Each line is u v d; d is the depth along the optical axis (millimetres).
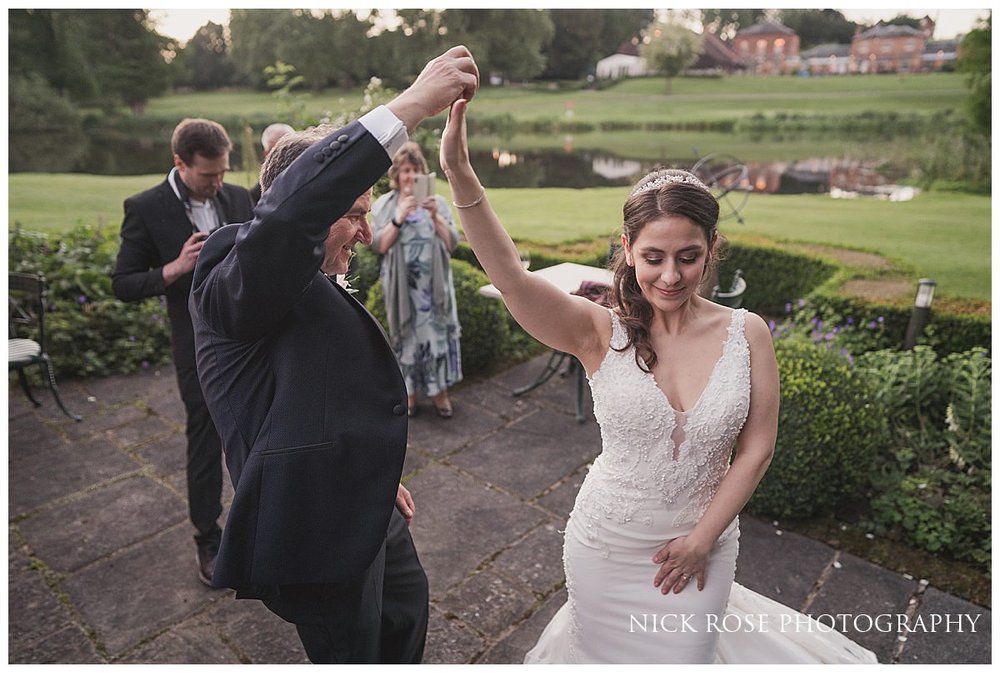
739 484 1526
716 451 1549
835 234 8352
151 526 2947
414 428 3855
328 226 1161
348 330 1373
